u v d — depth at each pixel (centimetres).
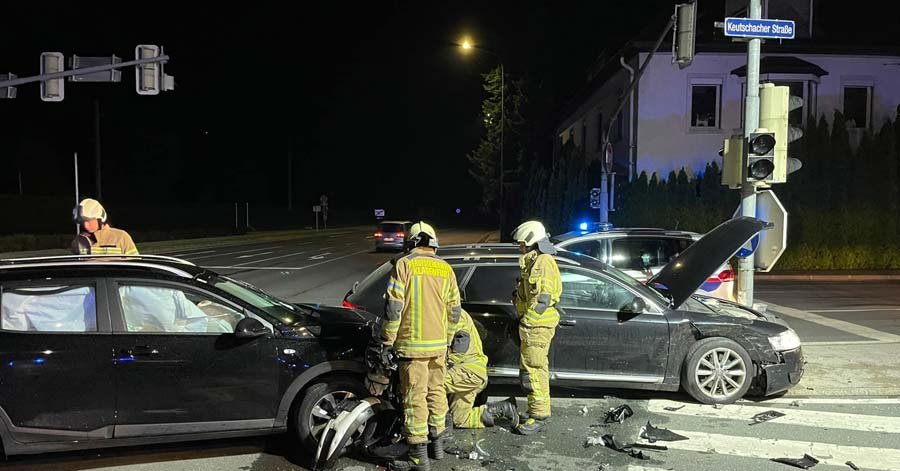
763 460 508
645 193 2123
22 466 496
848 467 496
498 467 492
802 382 714
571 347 628
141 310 512
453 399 565
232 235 4562
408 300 482
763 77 2236
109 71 1680
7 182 4484
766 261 822
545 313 555
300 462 505
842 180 2053
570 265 651
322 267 2158
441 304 491
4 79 1538
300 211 6812
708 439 550
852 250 2019
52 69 1628
